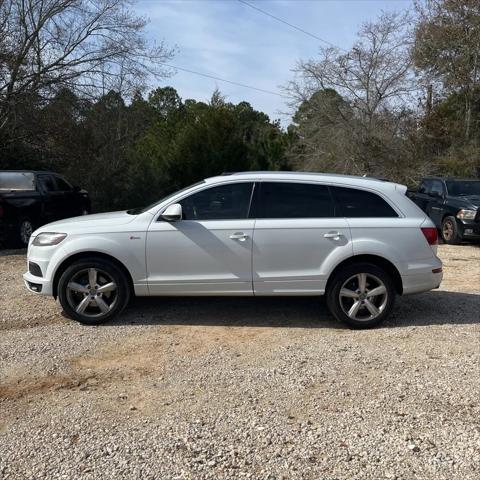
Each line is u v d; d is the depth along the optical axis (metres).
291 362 4.71
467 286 7.89
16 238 11.45
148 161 22.72
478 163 24.11
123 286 5.71
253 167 26.77
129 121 22.61
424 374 4.45
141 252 5.63
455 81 25.38
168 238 5.63
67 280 5.66
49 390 4.15
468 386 4.21
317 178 5.89
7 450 3.30
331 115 24.83
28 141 18.28
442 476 3.04
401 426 3.58
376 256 5.74
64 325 5.75
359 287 5.73
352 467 3.12
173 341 5.27
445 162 24.38
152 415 3.74
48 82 17.08
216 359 4.79
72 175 19.89
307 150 26.27
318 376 4.40
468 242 12.97
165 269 5.67
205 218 5.72
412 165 24.70
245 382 4.29
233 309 6.41
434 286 5.89
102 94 19.28
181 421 3.65
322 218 5.74
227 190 5.80
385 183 5.99
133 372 4.50
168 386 4.22
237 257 5.64
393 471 3.09
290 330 5.66
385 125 24.70
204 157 24.17
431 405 3.88
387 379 4.34
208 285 5.68
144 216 5.73
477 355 4.91
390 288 5.74
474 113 26.06
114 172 21.11
